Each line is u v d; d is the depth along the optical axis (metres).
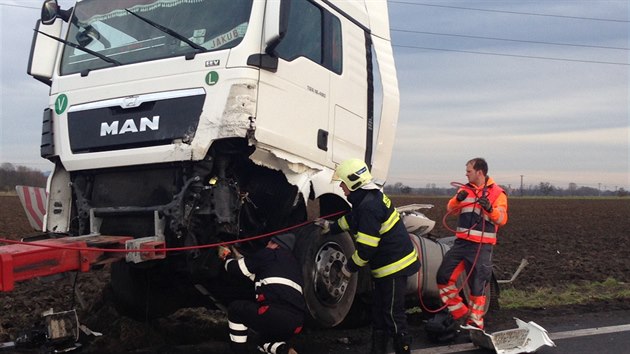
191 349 6.47
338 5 6.71
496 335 6.39
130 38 5.97
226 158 5.44
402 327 5.94
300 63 5.92
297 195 5.78
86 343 6.47
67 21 6.54
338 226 5.98
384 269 5.90
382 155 7.36
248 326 5.52
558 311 8.46
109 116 5.73
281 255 5.47
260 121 5.34
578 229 28.08
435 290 7.76
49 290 9.27
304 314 5.59
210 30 5.56
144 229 5.53
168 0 5.87
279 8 5.24
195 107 5.31
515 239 22.45
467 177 6.95
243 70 5.24
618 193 126.31
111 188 5.80
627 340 6.81
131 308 6.67
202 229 5.40
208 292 6.24
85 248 4.84
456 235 6.96
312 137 6.06
